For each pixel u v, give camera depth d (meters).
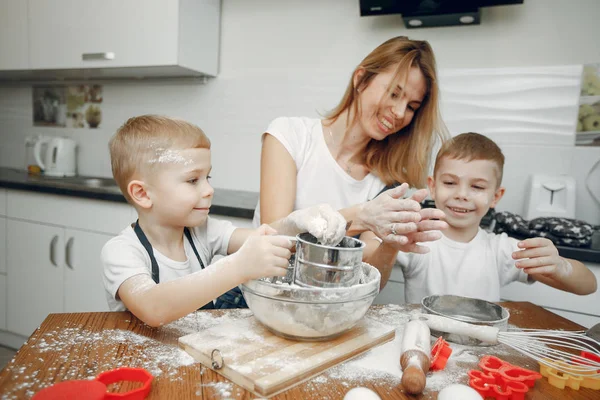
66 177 2.37
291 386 0.51
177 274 0.91
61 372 0.51
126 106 2.37
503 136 1.71
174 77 2.24
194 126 0.91
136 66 1.94
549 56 1.63
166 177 0.83
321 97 1.98
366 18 1.87
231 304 1.02
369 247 1.05
